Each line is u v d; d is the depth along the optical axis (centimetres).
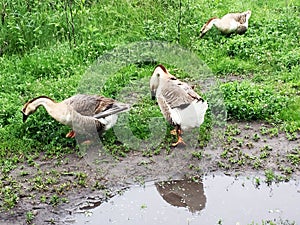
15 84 618
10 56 683
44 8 749
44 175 489
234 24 741
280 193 468
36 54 674
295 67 654
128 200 462
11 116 558
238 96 580
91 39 704
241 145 525
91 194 468
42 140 530
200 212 449
